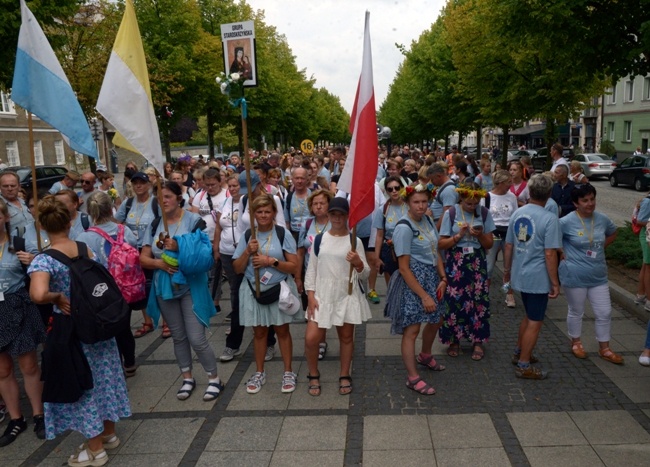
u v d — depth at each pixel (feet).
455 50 61.21
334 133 300.20
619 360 17.85
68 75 52.54
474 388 16.57
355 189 15.28
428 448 13.48
